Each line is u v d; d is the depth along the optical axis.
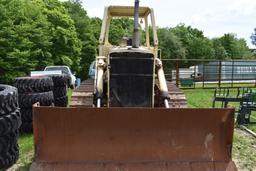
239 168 5.58
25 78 7.69
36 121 4.44
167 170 4.46
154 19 6.83
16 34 24.36
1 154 5.34
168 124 4.55
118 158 4.48
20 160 5.83
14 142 5.61
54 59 34.53
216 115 4.56
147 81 5.47
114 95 5.46
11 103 5.50
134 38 5.75
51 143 4.49
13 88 5.88
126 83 5.46
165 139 4.55
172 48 50.84
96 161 4.46
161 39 50.69
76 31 41.97
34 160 4.44
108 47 6.78
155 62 6.08
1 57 24.23
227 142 4.60
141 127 4.53
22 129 7.53
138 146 4.53
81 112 4.45
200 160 4.54
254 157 6.12
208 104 11.99
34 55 26.86
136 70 5.46
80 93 6.17
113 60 5.46
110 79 5.47
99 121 4.49
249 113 8.80
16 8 26.20
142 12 7.22
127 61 5.45
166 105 5.45
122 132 4.53
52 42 32.53
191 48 57.69
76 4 47.72
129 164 4.46
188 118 4.55
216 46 61.47
